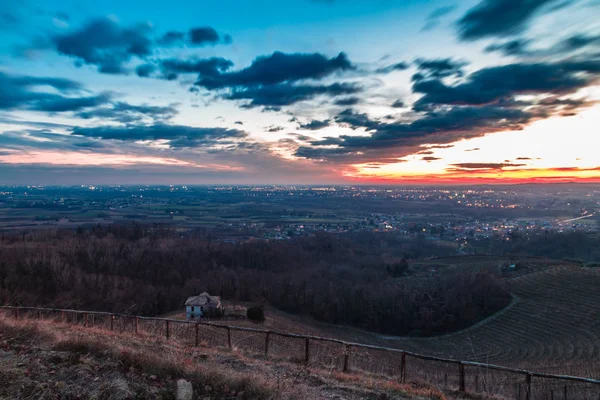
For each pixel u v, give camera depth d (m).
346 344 9.65
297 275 64.69
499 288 55.94
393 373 10.30
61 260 52.38
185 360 7.72
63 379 6.40
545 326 45.19
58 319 15.58
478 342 44.16
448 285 60.09
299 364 9.66
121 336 11.38
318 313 52.47
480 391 9.68
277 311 50.47
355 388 8.02
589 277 57.66
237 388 6.84
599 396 13.05
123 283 50.16
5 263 47.62
